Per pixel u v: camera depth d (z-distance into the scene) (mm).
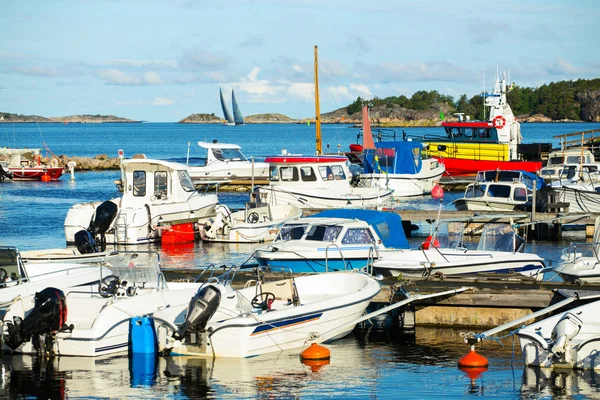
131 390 17406
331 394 17219
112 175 85188
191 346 19469
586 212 39531
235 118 169375
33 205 55562
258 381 18047
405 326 23094
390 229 29297
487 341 21766
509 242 27734
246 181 64875
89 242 28391
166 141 186375
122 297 20562
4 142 177250
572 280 24953
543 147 69750
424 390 17438
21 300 20000
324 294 23234
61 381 17922
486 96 68312
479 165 65875
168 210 39156
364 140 55938
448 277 25031
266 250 27109
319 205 44062
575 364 18484
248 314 19422
